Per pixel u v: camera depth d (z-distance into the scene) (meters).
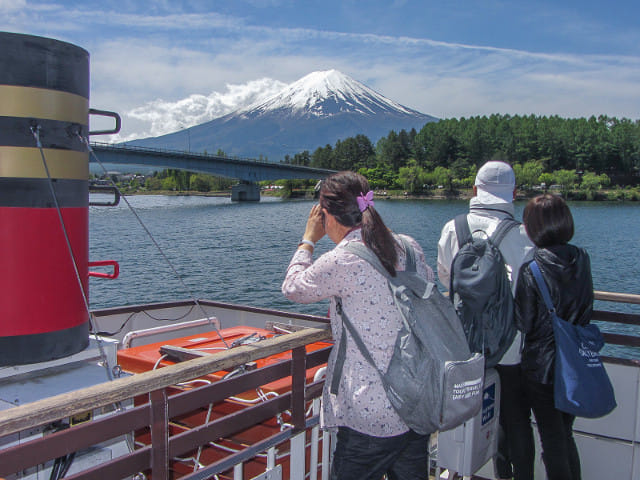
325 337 2.20
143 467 1.68
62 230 2.20
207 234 50.53
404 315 1.78
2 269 2.09
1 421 1.30
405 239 2.00
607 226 68.12
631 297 2.78
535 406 2.47
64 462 2.08
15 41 2.06
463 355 1.82
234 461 1.98
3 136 2.06
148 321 4.49
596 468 2.93
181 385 2.83
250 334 3.43
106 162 71.62
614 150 164.38
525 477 2.58
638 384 2.80
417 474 1.99
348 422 1.86
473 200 2.62
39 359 2.19
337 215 1.92
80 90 2.30
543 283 2.34
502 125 175.75
